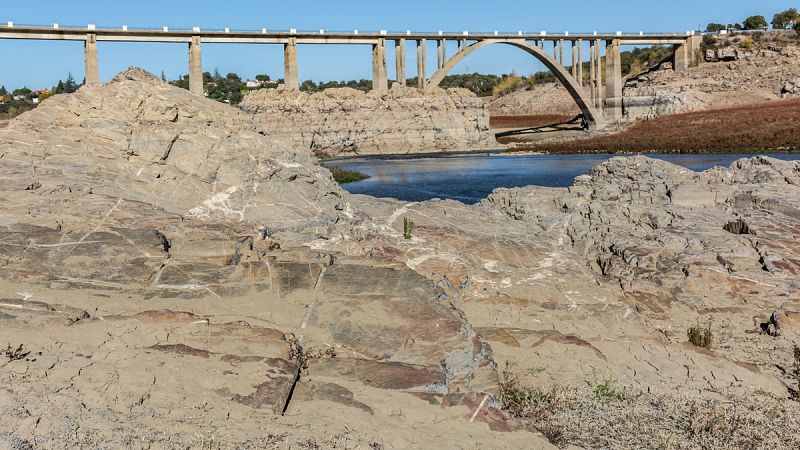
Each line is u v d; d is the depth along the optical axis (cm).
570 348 1484
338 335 1271
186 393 1009
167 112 2114
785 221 2452
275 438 913
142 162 1986
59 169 1862
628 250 2200
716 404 1282
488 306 1692
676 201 2930
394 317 1331
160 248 1536
